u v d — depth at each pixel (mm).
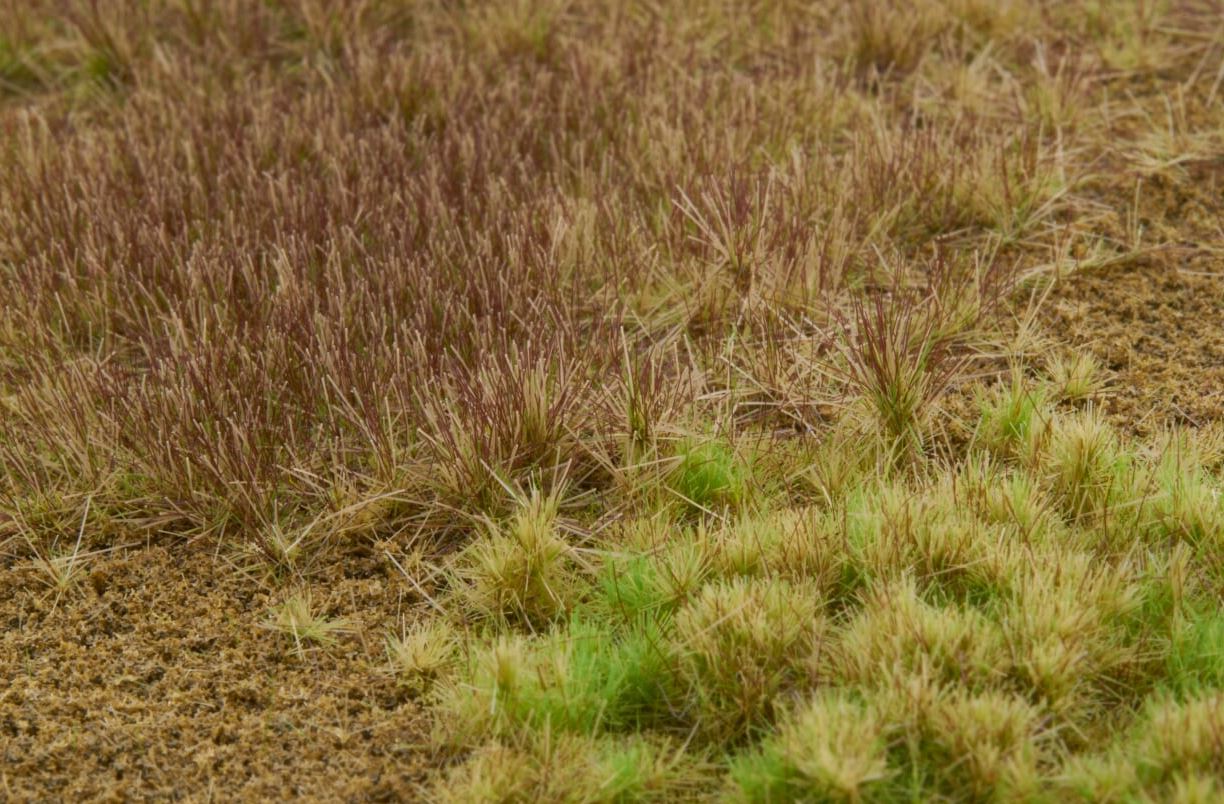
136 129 5070
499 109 4965
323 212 4355
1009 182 4434
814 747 2535
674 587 2996
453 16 5797
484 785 2574
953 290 4016
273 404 3670
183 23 5883
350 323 3854
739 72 5449
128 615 3174
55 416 3627
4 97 5742
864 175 4477
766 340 3793
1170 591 2893
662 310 4102
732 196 4203
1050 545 3012
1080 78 4926
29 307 4059
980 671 2695
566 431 3471
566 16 5824
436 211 4320
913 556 3004
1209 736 2484
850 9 5605
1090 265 4152
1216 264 4133
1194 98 5000
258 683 2957
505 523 3326
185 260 4254
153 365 3715
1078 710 2672
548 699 2760
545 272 3990
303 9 5727
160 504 3449
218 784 2719
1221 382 3652
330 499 3412
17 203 4613
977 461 3352
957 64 5270
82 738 2822
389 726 2834
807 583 2947
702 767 2674
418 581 3229
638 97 5016
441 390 3594
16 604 3221
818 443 3490
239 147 4855
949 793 2561
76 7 5797
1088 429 3250
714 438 3432
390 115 5078
